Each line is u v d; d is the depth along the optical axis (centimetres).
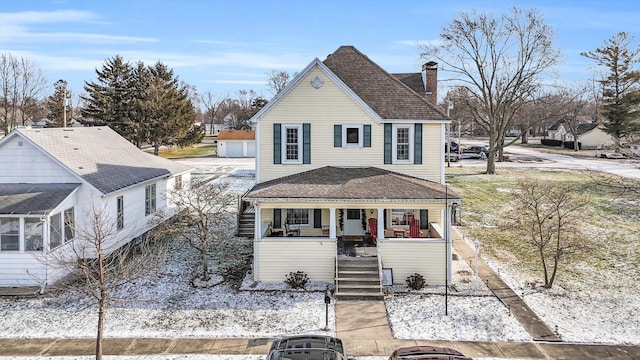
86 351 1350
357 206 1872
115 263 2078
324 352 1118
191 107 6750
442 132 2198
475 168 5222
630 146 3244
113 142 2819
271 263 1888
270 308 1656
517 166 5372
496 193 3728
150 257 1764
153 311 1625
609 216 2980
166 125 6234
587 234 2578
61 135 2327
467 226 2809
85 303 1688
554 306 1662
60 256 1700
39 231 1838
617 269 2053
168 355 1330
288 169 2202
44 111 9431
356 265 1855
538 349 1363
